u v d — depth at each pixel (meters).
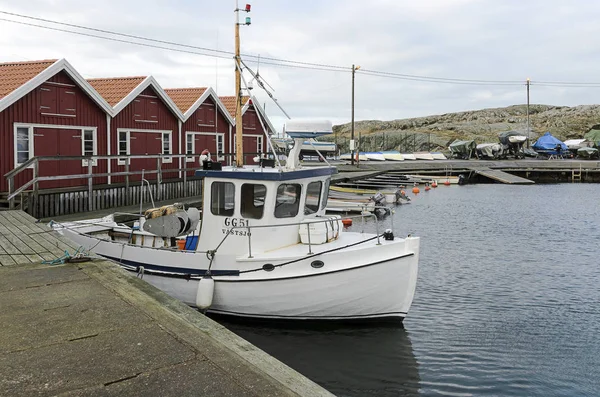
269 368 4.46
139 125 20.50
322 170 9.55
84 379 4.14
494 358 8.27
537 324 9.85
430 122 110.75
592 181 48.59
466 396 7.06
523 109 122.75
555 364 8.09
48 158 13.92
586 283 12.83
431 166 47.91
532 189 40.12
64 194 14.64
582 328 9.66
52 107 16.70
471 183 45.97
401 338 8.76
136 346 4.78
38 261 7.73
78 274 7.05
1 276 6.90
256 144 28.80
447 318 10.15
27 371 4.25
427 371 7.76
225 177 8.90
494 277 13.39
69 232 10.29
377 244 8.68
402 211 26.95
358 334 8.84
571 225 22.38
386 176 41.97
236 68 9.98
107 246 9.91
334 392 7.16
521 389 7.26
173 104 21.84
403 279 8.48
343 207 25.41
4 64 17.50
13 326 5.19
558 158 61.88
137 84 20.44
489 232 20.56
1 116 15.09
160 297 6.20
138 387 4.04
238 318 9.05
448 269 14.26
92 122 18.31
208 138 24.73
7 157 15.30
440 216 25.05
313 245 9.14
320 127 9.05
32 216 13.02
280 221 8.98
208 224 9.19
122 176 19.70
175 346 4.80
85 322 5.32
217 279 8.78
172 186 19.55
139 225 11.87
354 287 8.45
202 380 4.18
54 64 16.33
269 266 8.63
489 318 10.17
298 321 8.88
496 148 58.41
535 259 15.57
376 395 7.08
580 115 99.69
